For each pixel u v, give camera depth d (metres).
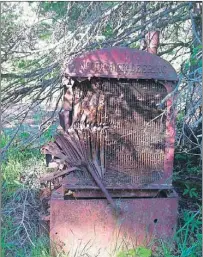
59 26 2.31
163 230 1.90
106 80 1.84
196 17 2.13
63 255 1.86
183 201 2.17
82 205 1.85
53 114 2.49
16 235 2.00
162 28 2.27
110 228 1.87
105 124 1.88
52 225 1.85
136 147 1.89
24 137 2.81
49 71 2.21
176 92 1.83
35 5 2.34
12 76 2.20
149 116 1.87
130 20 2.31
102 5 2.42
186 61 2.02
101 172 1.89
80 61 1.82
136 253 1.82
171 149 1.89
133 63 1.82
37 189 2.31
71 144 1.91
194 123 2.03
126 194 1.89
